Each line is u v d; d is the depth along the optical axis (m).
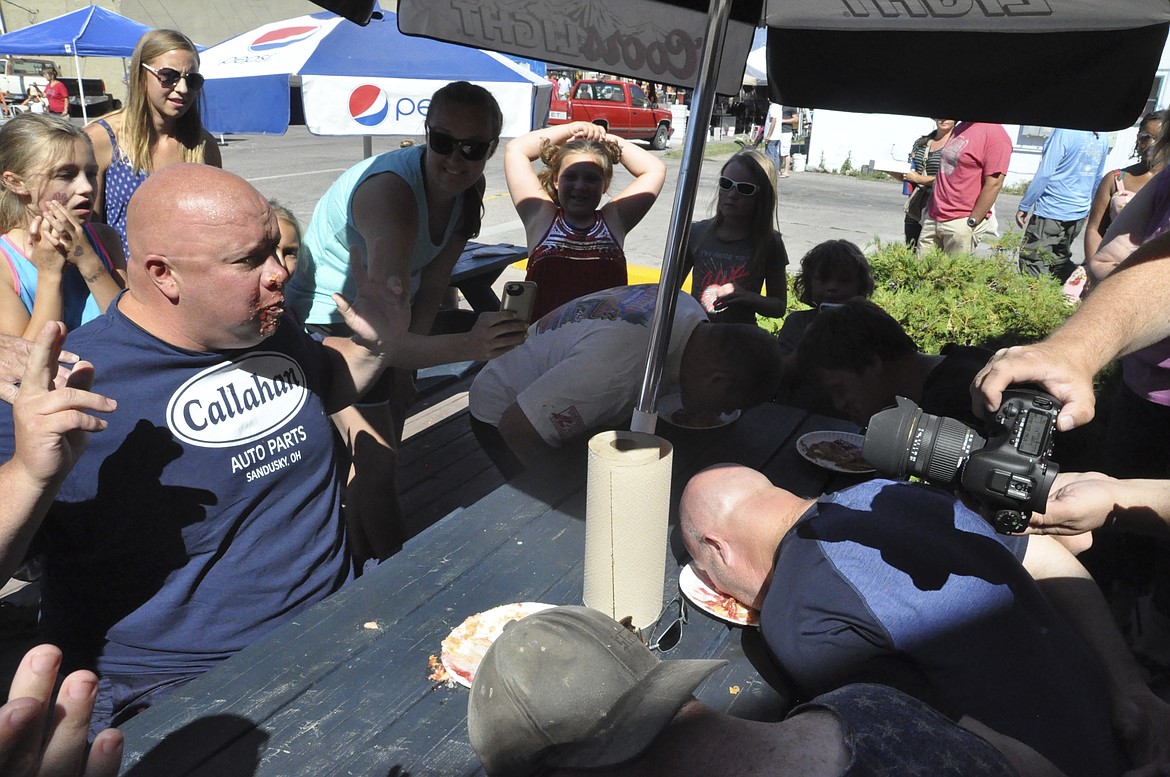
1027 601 1.44
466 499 3.43
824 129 17.14
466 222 3.09
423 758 1.32
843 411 2.54
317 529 1.97
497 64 4.91
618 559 1.56
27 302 2.59
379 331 2.03
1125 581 2.64
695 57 2.53
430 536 1.98
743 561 1.67
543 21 2.43
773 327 4.51
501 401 2.69
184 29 22.14
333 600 1.71
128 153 3.46
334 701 1.44
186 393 1.70
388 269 2.74
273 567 1.87
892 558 1.38
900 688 1.35
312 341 2.04
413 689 1.47
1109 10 2.13
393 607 1.70
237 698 1.43
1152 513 1.58
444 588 1.77
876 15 2.37
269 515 1.86
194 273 1.58
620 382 2.28
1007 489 1.17
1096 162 6.46
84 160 2.60
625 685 0.93
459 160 2.71
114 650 1.76
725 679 1.57
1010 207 13.41
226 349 1.75
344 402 2.12
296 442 1.91
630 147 3.78
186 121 3.63
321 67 4.45
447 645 1.55
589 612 1.02
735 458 2.48
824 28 2.49
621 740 0.89
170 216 1.56
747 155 3.82
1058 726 1.35
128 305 1.70
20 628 2.79
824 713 0.98
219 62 4.73
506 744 0.92
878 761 0.90
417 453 3.85
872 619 1.34
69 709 0.79
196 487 1.73
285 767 1.29
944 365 2.33
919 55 2.57
